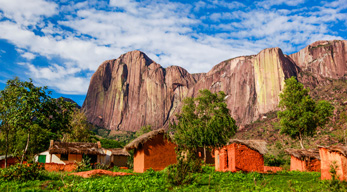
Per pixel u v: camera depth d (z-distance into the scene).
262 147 26.70
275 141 87.12
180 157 19.52
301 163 35.38
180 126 41.19
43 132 50.25
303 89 50.69
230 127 47.28
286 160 46.78
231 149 26.64
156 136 28.64
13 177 19.55
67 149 40.03
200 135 40.03
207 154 53.34
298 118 49.31
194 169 23.97
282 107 52.03
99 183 17.53
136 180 18.70
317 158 35.03
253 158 26.42
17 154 26.36
